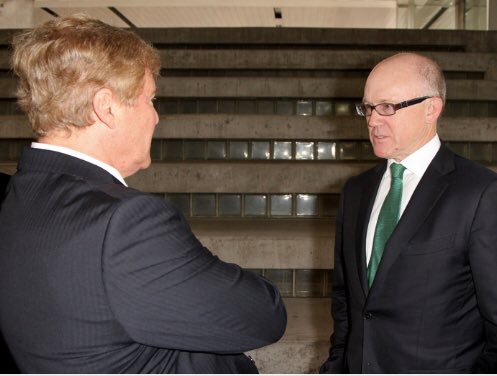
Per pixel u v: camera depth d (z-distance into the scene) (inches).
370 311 46.0
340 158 157.2
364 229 49.5
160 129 156.5
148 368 29.5
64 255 27.0
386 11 508.1
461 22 301.1
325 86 179.0
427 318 43.6
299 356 81.0
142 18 542.9
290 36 231.6
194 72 208.4
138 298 27.0
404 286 44.3
